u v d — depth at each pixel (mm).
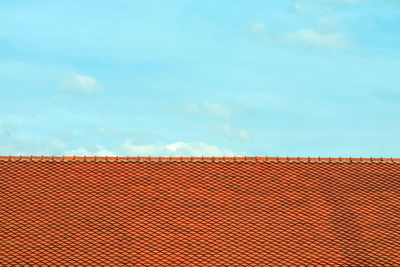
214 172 23641
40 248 19938
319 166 24219
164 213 21594
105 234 20625
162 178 23250
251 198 22406
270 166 24109
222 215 21578
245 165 24109
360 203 22344
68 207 21734
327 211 21938
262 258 19859
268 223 21312
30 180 22922
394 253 20172
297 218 21578
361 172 23938
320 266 19594
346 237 20844
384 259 19922
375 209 22094
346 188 23047
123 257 19734
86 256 19703
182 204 22000
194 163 24094
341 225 21328
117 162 24094
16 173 23266
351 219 21609
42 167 23672
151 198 22250
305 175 23672
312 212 21859
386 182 23406
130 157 24312
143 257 19766
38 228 20750
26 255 19609
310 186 23094
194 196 22406
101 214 21469
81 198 22172
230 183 23094
